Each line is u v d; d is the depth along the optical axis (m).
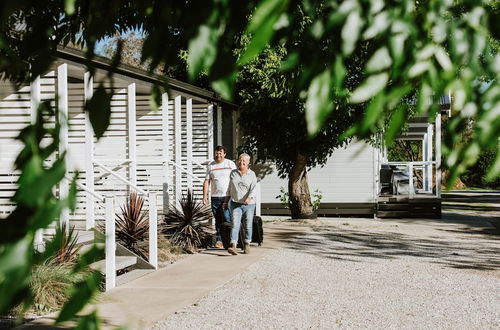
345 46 1.16
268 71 18.52
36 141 1.18
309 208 21.81
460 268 11.50
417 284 9.83
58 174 1.08
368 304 8.33
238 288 9.23
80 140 13.98
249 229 12.77
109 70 1.43
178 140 16.56
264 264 11.53
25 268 1.01
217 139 19.95
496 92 1.27
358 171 23.30
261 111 20.42
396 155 47.50
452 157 1.28
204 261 11.78
